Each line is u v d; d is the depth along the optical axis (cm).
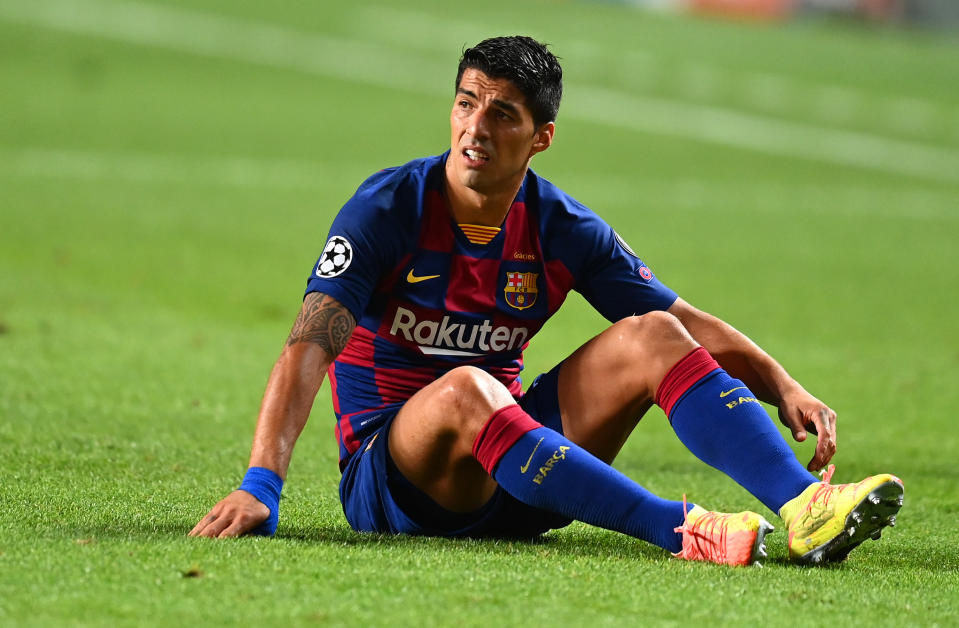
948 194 6875
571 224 1257
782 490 1123
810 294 4053
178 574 971
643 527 1120
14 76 8619
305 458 1756
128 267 3781
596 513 1113
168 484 1481
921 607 1002
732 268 4475
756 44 12119
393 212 1195
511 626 885
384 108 8419
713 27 13175
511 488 1112
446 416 1110
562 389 1202
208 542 1067
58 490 1398
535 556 1103
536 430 1108
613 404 1182
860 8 13788
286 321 3209
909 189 6969
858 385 2691
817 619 942
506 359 1269
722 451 1139
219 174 5984
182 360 2531
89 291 3353
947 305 3978
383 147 7031
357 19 11975
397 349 1236
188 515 1273
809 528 1105
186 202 5188
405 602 930
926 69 11300
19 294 3181
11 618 862
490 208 1210
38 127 6962
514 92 1162
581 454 1113
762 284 4194
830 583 1055
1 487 1395
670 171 7025
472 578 1002
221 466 1630
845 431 2230
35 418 1877
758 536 1078
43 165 5916
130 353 2555
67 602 900
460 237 1218
